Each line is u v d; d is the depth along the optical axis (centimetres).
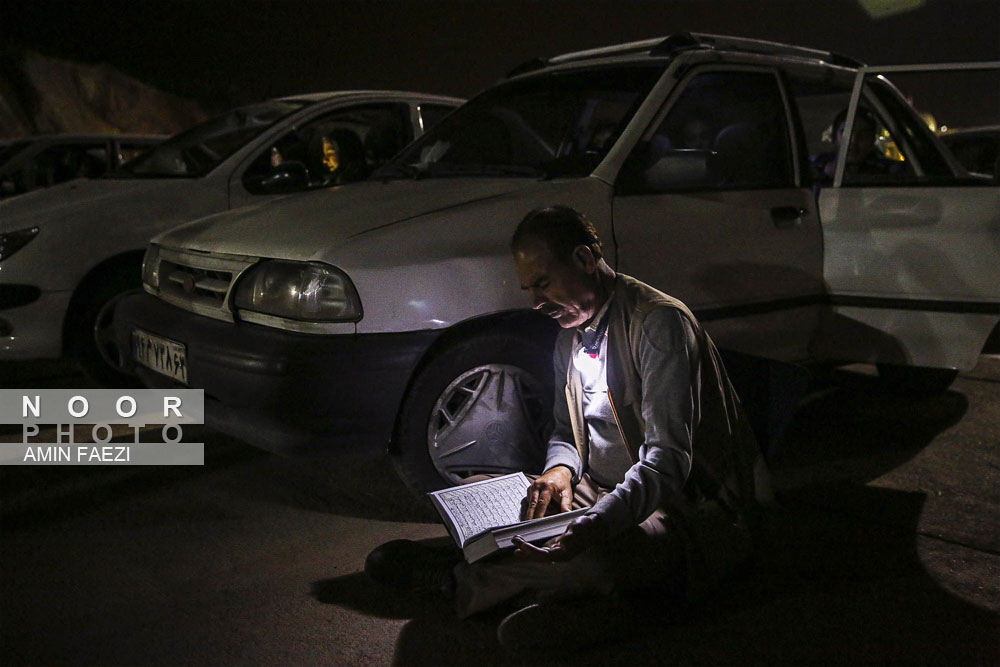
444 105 587
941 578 277
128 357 374
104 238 463
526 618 227
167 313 345
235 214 364
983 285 365
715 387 235
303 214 334
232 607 263
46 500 341
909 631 247
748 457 247
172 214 481
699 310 355
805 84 429
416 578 254
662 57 386
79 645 242
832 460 382
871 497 341
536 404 331
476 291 303
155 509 333
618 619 234
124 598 268
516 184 343
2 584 275
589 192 333
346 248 294
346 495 348
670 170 348
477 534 227
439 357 307
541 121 428
